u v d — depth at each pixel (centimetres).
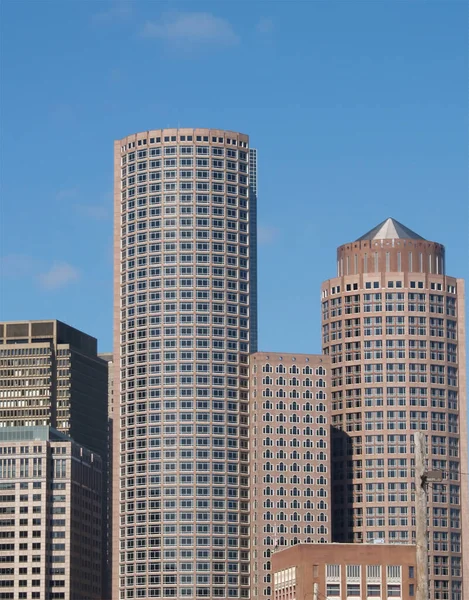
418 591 16200
